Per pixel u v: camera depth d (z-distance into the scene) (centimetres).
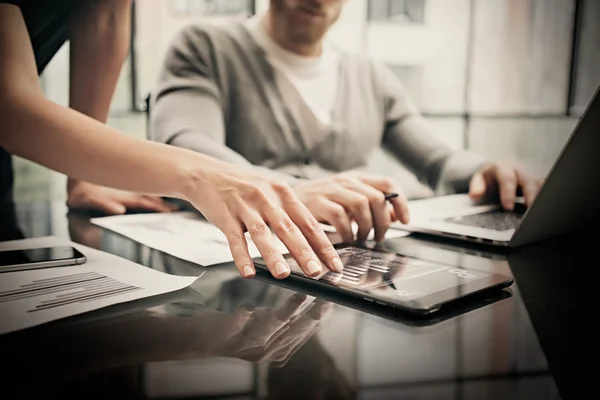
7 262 51
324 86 112
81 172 68
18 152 75
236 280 50
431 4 119
